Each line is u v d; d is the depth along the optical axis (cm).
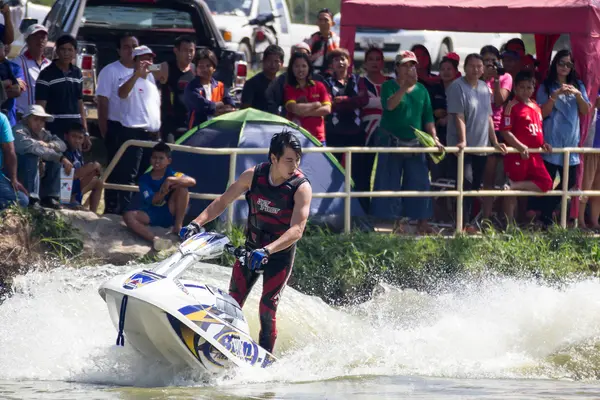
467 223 4475
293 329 2966
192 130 4084
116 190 4162
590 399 2078
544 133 4450
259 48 7350
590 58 4366
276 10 7725
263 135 4041
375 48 4456
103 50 5162
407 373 2536
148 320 2212
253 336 2902
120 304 2239
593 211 4578
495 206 4588
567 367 2708
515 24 4475
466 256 3822
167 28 5472
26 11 6069
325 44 5109
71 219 3678
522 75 4300
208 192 3934
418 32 7650
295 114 4197
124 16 5431
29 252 3394
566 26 4372
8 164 3503
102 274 3297
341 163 4478
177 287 2264
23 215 3450
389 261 3719
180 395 2030
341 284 3578
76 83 4097
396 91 4147
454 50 8100
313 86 4206
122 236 3691
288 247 2531
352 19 4772
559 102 4416
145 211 3744
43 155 3656
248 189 2572
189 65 4653
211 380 2322
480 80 4334
